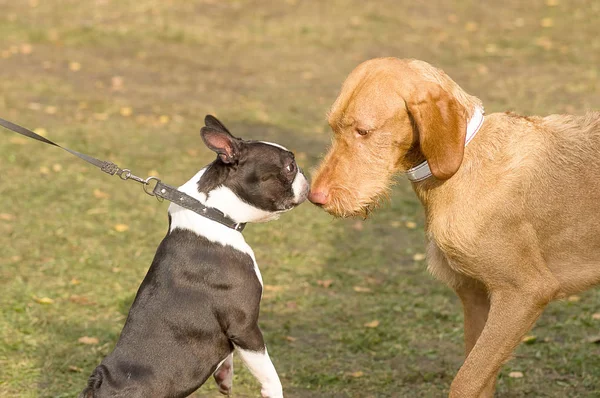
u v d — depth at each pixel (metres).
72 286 10.12
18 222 12.01
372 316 9.69
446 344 8.99
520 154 6.57
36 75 19.94
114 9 25.55
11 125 6.98
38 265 10.67
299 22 24.70
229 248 6.18
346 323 9.51
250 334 6.15
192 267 6.11
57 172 14.12
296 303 9.98
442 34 23.70
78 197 13.09
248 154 6.30
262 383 6.23
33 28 23.50
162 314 6.01
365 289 10.40
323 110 18.09
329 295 10.26
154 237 11.77
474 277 6.63
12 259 10.80
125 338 5.99
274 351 8.77
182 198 6.28
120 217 12.42
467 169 6.50
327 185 6.39
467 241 6.47
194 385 6.06
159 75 20.52
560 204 6.63
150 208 12.83
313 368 8.42
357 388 8.04
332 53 22.34
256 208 6.32
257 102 18.64
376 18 25.03
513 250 6.49
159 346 5.94
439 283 10.66
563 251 6.76
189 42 23.06
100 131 16.34
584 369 8.30
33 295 9.76
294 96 19.11
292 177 6.40
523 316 6.52
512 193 6.46
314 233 12.24
